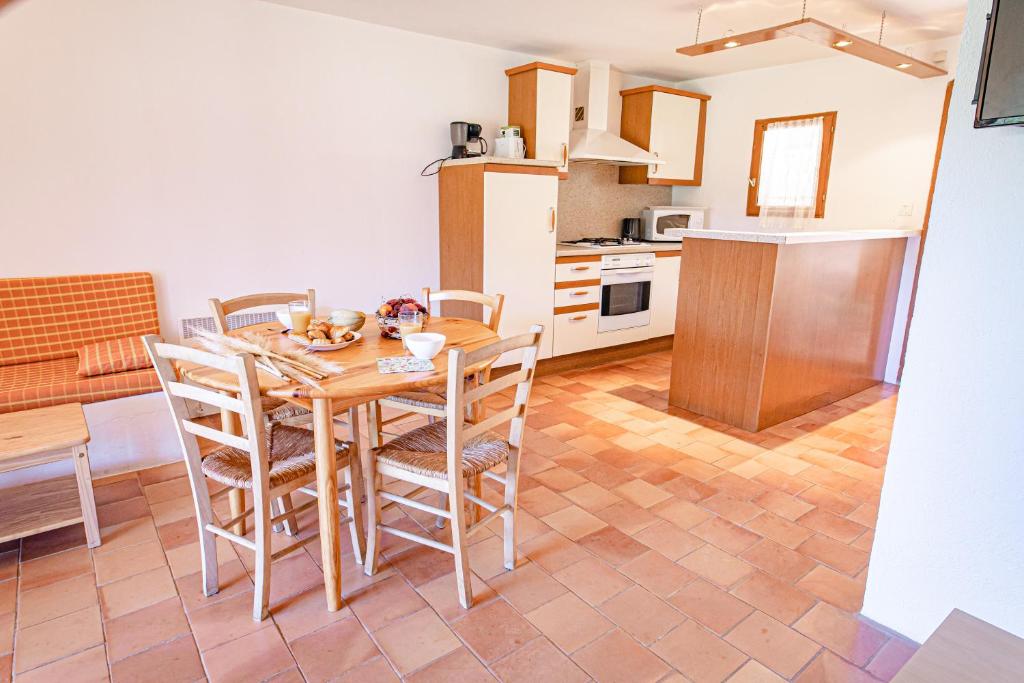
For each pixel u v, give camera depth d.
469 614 1.77
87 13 2.81
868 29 3.68
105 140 2.95
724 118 5.20
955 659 1.00
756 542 2.17
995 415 1.41
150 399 2.67
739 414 3.29
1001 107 1.16
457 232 3.97
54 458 1.96
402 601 1.82
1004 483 1.42
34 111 2.76
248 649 1.61
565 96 4.19
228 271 3.41
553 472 2.73
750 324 3.16
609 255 4.50
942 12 3.35
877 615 1.72
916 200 4.10
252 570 1.97
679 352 3.56
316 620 1.73
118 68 2.92
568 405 3.68
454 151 3.96
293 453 1.85
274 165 3.46
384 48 3.71
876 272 3.79
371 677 1.53
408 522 2.28
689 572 1.99
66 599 1.81
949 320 1.45
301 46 3.42
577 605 1.81
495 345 1.63
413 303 2.19
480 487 2.19
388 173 3.88
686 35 3.88
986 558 1.47
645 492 2.54
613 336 4.71
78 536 2.15
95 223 2.98
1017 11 1.11
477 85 4.16
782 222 4.89
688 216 5.25
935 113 3.94
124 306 3.03
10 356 2.75
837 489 2.58
